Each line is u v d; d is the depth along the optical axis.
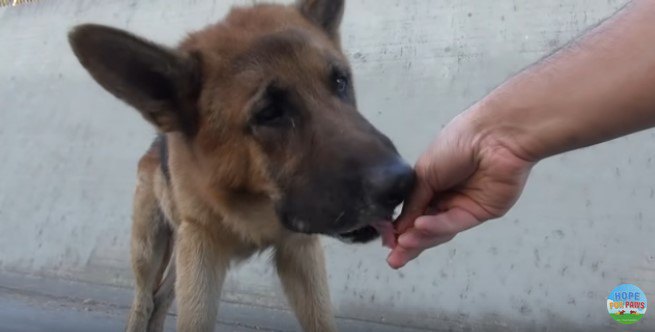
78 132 1.37
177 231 0.70
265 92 0.52
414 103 1.08
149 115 0.57
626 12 0.31
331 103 0.51
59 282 1.26
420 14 1.14
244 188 0.56
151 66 0.55
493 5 1.09
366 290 1.02
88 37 0.51
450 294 0.97
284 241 0.63
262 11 0.60
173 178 0.62
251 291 1.10
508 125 0.34
